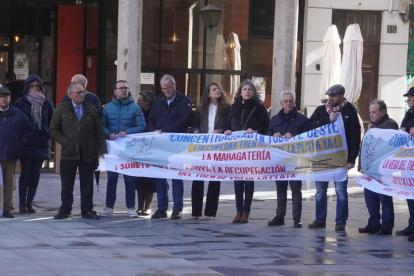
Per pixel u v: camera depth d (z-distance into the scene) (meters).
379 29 20.94
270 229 10.75
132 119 11.62
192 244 9.41
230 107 11.58
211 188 11.52
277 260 8.59
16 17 20.19
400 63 20.94
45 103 11.76
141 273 7.72
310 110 20.58
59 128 11.14
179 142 11.34
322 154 10.90
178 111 11.52
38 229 10.13
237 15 20.23
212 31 20.14
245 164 11.13
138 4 16.48
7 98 11.18
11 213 11.34
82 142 11.08
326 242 9.83
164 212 11.53
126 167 11.35
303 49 20.45
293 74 17.41
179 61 20.05
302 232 10.55
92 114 11.16
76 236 9.70
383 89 20.89
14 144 11.16
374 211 10.59
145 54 19.84
